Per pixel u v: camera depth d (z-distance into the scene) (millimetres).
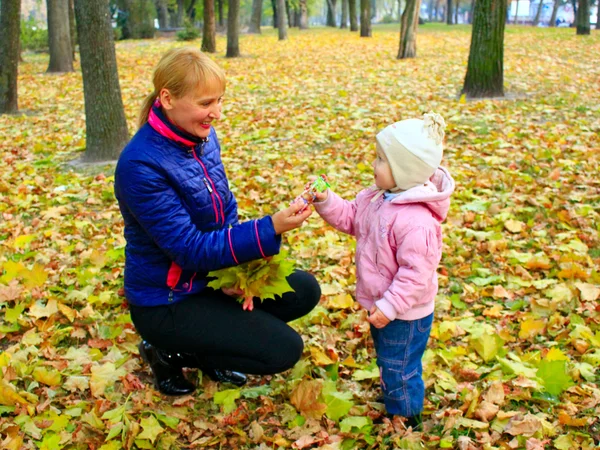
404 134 2393
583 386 2826
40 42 28125
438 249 2479
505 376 2924
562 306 3586
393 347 2557
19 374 3043
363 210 2639
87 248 4641
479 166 6258
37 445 2609
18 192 5926
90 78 6840
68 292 3943
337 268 4164
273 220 2455
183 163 2506
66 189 6020
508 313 3570
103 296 3799
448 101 9594
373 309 2490
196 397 2953
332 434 2676
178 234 2445
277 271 2605
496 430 2611
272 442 2625
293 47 23172
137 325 2707
